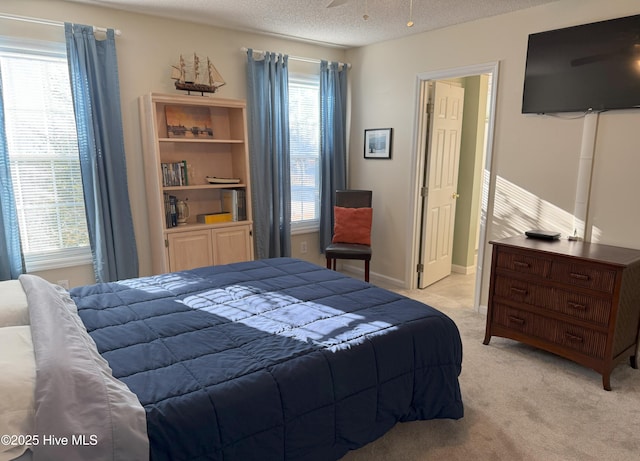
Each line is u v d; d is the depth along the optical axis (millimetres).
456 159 4633
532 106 3170
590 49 2830
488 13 3303
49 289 1948
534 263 2781
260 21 3615
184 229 3469
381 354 1790
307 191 4770
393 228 4504
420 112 4066
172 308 2057
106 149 3258
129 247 3510
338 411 1638
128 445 1178
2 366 1222
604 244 2926
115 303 2107
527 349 3037
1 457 1073
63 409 1155
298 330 1839
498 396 2430
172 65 3514
